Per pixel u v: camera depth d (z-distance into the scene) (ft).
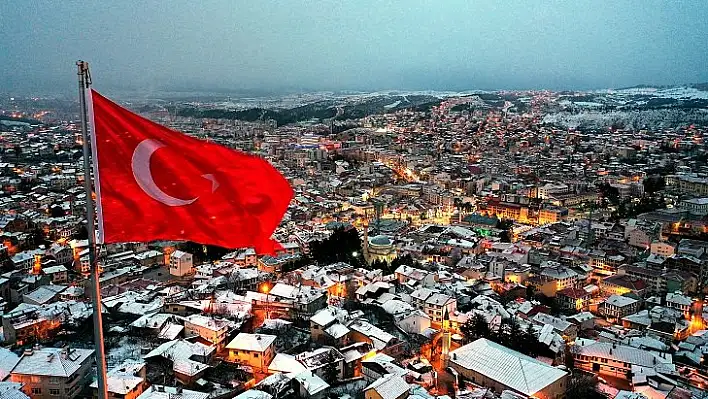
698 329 573.74
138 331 486.38
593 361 472.85
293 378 390.42
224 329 476.54
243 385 405.18
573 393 408.67
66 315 519.60
